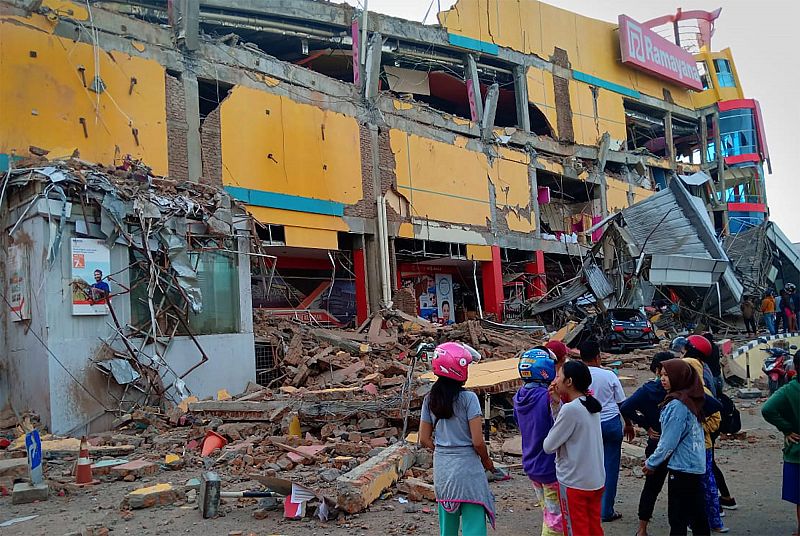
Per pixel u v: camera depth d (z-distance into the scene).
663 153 55.75
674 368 5.09
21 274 11.81
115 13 19.80
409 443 8.63
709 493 5.68
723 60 53.62
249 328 14.75
